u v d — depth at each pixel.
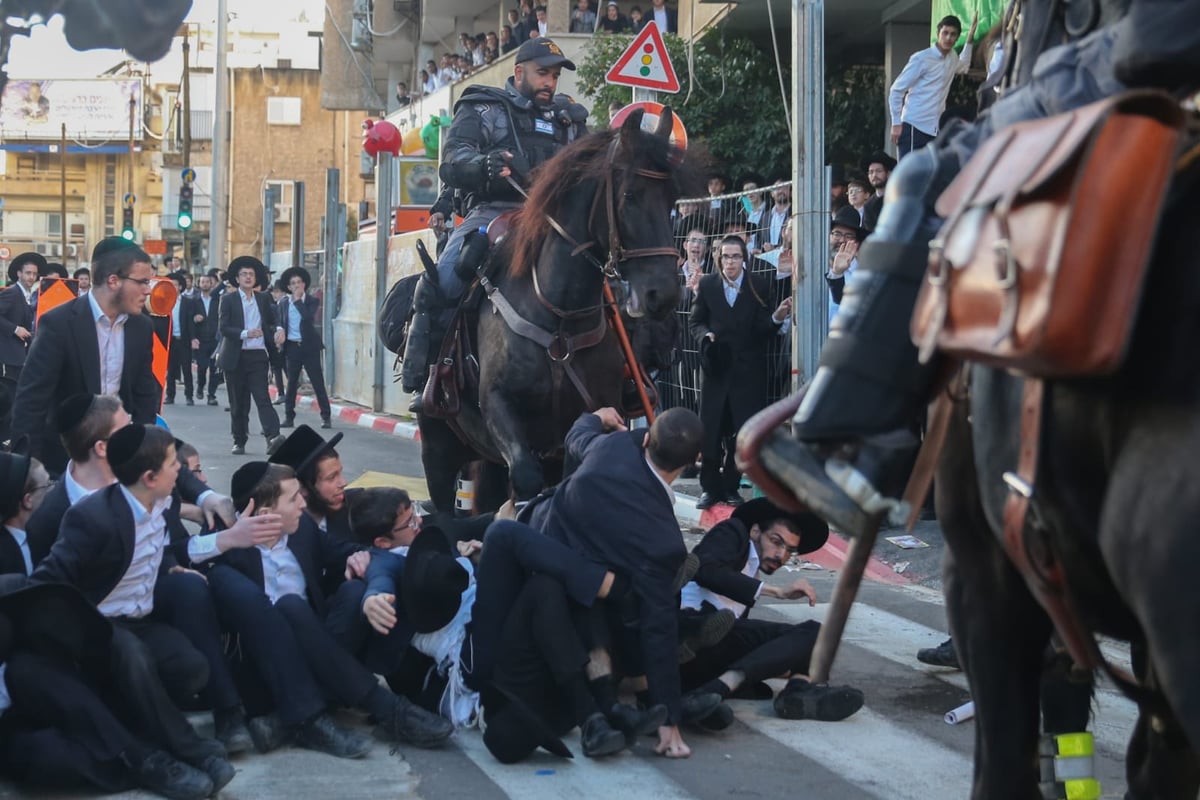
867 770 5.10
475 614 5.36
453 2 34.38
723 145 16.72
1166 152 2.20
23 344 13.80
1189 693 2.15
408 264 19.11
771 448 2.82
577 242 6.65
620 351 6.94
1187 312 2.20
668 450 5.25
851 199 11.48
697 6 19.19
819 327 10.00
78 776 4.66
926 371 2.69
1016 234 2.30
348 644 5.52
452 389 7.13
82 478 5.30
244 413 15.52
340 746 5.20
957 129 3.01
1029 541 2.65
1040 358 2.23
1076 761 3.59
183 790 4.64
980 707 3.11
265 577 5.52
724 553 5.83
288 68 55.91
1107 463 2.37
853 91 17.94
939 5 12.67
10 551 5.34
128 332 6.90
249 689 5.31
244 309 15.47
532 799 4.75
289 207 55.66
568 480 5.53
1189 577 2.13
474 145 7.54
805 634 5.81
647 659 5.20
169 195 52.88
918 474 2.85
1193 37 2.24
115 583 4.99
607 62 18.86
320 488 6.06
